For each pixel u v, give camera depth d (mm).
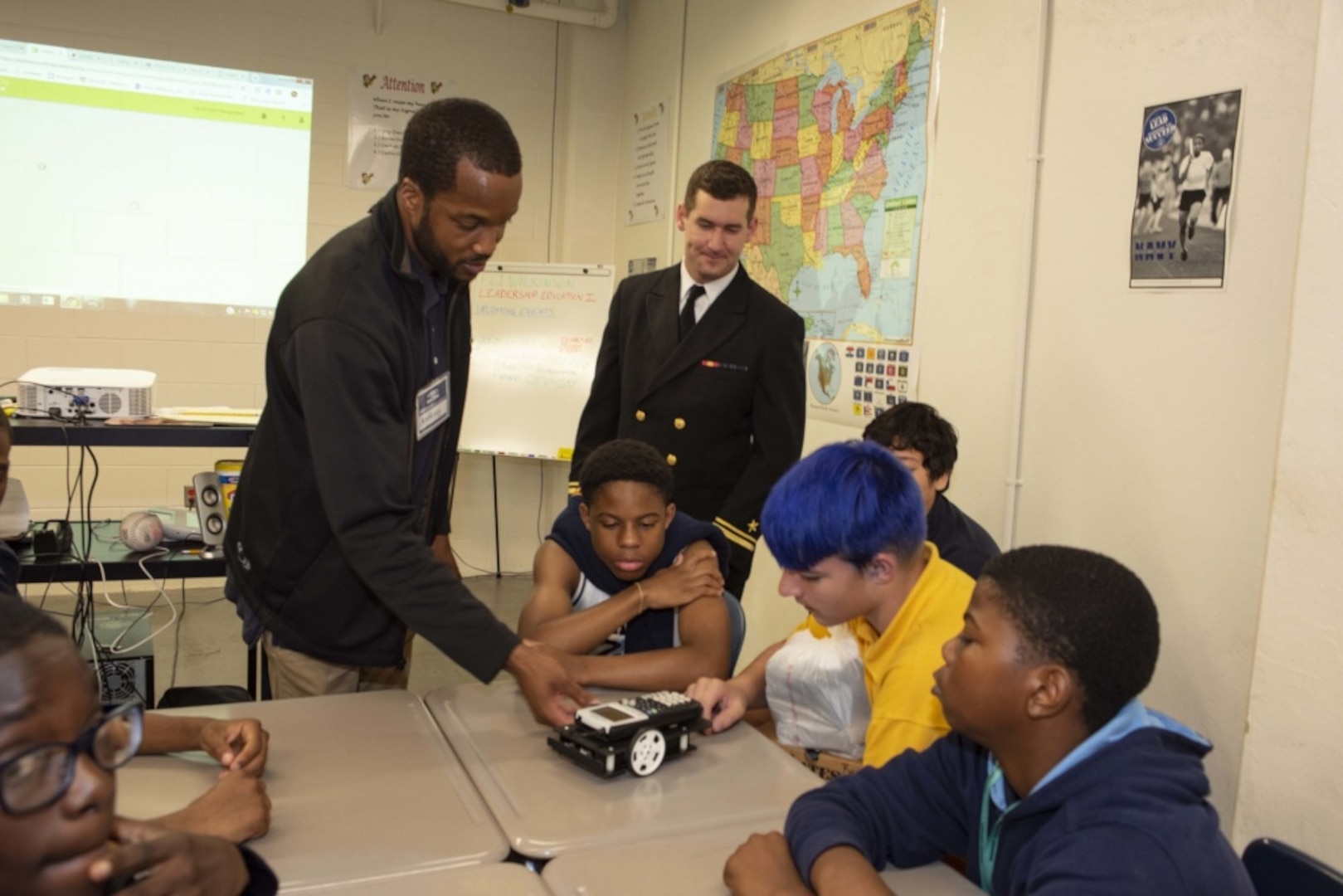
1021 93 2340
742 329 2408
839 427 3111
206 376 4391
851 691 1518
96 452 4258
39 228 4078
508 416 4457
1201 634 1894
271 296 4465
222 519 2688
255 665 2697
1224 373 1847
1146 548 2008
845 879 968
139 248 4230
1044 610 901
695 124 4082
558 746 1306
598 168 4875
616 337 2605
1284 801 1545
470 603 1369
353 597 1594
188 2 4211
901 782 1119
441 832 1096
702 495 2453
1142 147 2016
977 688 922
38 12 3996
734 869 1010
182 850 802
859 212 2988
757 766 1340
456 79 4699
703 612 1681
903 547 1242
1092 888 831
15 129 4012
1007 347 2383
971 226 2508
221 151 4324
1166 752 916
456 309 1739
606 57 4824
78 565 2512
